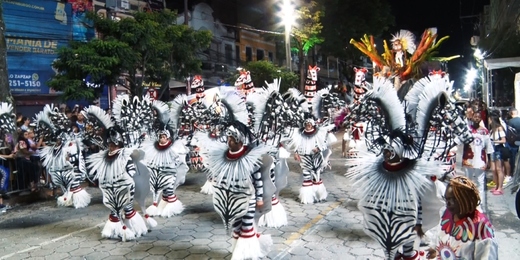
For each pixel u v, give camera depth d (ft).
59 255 17.97
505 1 48.85
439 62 26.94
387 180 12.79
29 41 47.37
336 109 25.40
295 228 20.47
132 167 19.26
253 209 15.88
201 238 19.56
